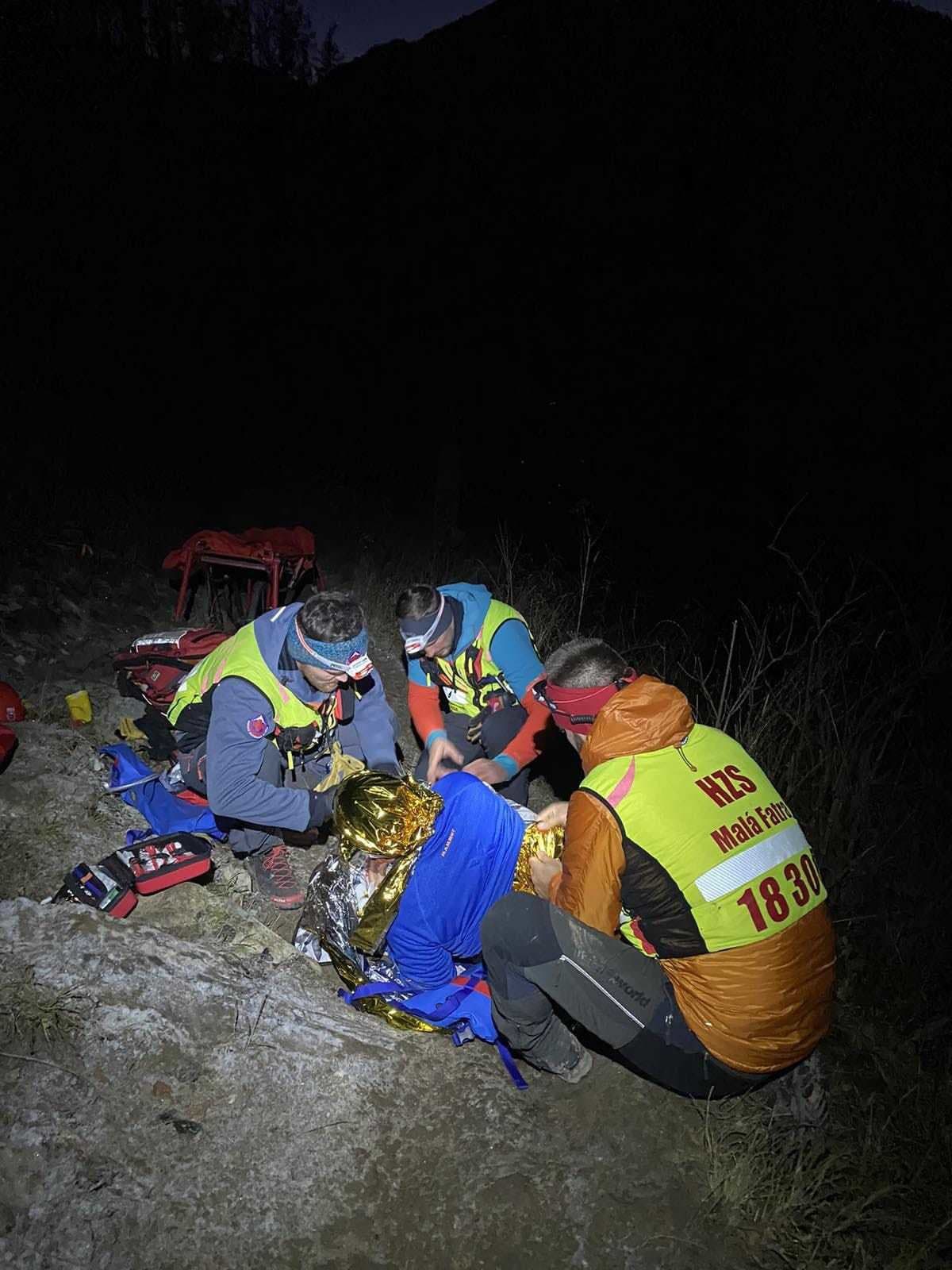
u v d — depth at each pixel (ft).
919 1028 11.03
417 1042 8.84
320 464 32.96
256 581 19.40
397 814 8.38
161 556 21.94
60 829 10.73
